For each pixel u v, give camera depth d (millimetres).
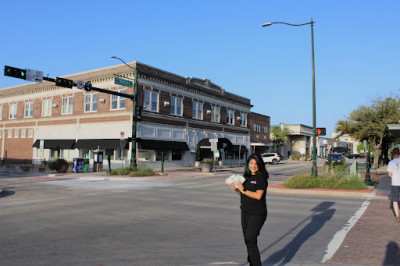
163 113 35250
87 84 21438
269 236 7434
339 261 5648
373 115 35969
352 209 11031
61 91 38656
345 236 7379
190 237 7352
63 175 26375
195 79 40562
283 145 68688
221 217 9766
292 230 8008
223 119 46094
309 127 77812
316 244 6750
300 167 40844
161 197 14305
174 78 37188
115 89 33469
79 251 6246
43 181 22141
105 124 33875
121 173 25375
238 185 4832
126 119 32188
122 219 9438
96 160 30250
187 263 5551
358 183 16094
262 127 60156
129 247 6531
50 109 39875
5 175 27250
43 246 6586
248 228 4762
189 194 15414
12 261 5637
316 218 9492
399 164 9047
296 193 15586
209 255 6008
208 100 42906
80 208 11320
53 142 38281
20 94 43938
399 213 9039
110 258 5816
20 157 43062
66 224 8719
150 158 34625
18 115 44000
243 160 50969
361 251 6223
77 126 36469
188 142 38906
